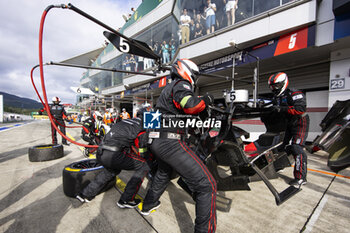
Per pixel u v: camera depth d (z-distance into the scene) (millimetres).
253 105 2160
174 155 1265
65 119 5266
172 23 10039
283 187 2309
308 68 5816
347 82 4379
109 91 18141
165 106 1318
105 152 1786
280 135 2000
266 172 2342
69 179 1960
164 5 10625
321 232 1424
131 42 1706
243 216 1678
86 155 3816
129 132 1836
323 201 1931
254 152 1904
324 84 5465
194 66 1395
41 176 2623
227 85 8336
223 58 6496
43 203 1858
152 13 11727
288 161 2389
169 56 10586
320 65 5543
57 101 5051
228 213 1730
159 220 1604
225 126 1523
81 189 1958
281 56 5133
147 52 1869
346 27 3738
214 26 6367
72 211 1718
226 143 1640
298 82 6066
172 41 10172
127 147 1882
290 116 2402
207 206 1192
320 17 4203
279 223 1560
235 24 5590
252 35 5258
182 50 7426
